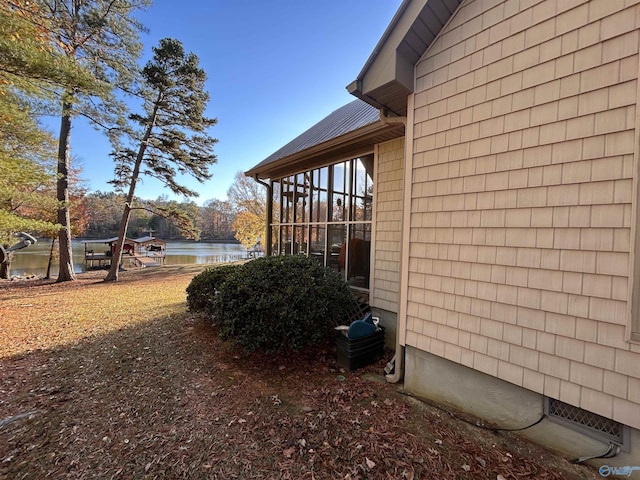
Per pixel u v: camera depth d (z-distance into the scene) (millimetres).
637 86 1839
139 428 2561
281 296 3672
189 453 2236
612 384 1919
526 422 2352
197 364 3869
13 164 6922
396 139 4508
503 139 2459
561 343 2139
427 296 3023
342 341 3840
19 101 6676
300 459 2145
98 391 3219
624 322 1876
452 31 2816
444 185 2881
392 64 2963
